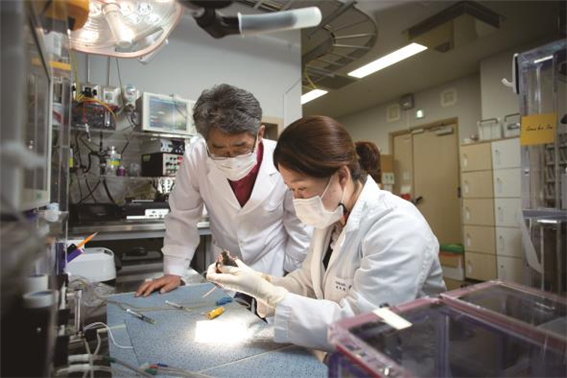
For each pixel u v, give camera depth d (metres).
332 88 5.18
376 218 0.90
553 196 1.70
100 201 2.82
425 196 5.62
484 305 0.60
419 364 0.50
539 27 3.61
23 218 0.42
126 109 2.76
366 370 0.42
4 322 0.47
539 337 0.53
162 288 1.21
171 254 1.47
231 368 0.67
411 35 3.60
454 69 4.74
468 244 4.17
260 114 1.17
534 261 1.65
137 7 1.03
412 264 0.80
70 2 0.80
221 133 1.12
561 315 0.58
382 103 6.28
